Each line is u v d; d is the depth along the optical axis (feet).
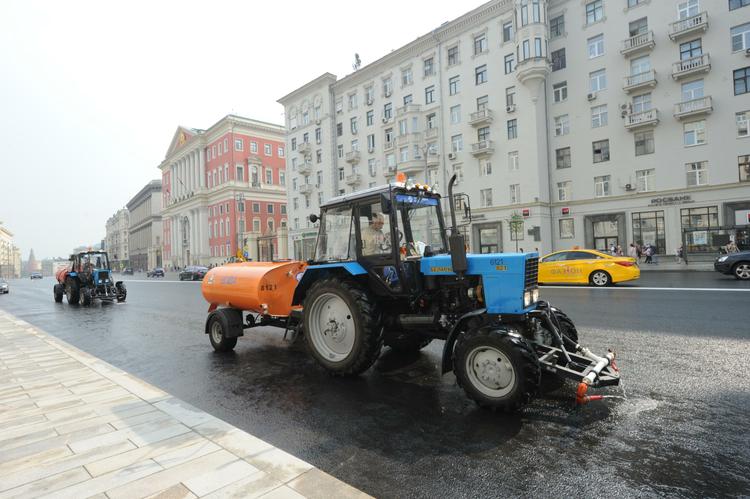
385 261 17.20
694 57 84.53
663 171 89.71
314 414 13.87
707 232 79.36
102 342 29.04
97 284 55.36
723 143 83.30
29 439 11.74
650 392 14.19
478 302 15.61
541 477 9.34
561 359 14.46
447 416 13.11
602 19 96.02
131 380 17.88
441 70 120.78
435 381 16.78
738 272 49.24
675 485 8.83
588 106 98.78
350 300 17.37
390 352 21.65
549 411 13.03
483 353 13.55
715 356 17.80
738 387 14.32
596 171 98.17
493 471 9.68
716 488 8.68
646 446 10.55
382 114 137.39
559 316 16.87
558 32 102.94
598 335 22.65
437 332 16.85
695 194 86.02
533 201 102.83
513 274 14.44
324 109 156.35
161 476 9.52
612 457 10.08
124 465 10.11
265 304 22.16
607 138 96.58
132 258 437.17
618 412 12.69
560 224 104.32
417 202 18.67
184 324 35.70
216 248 224.74
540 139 103.14
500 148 109.29
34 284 164.86
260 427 12.97
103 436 11.87
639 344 20.35
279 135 230.27
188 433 11.98
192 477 9.45
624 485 8.89
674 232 88.48
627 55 92.68
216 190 223.10
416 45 125.49
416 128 125.59
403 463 10.27
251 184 216.54
